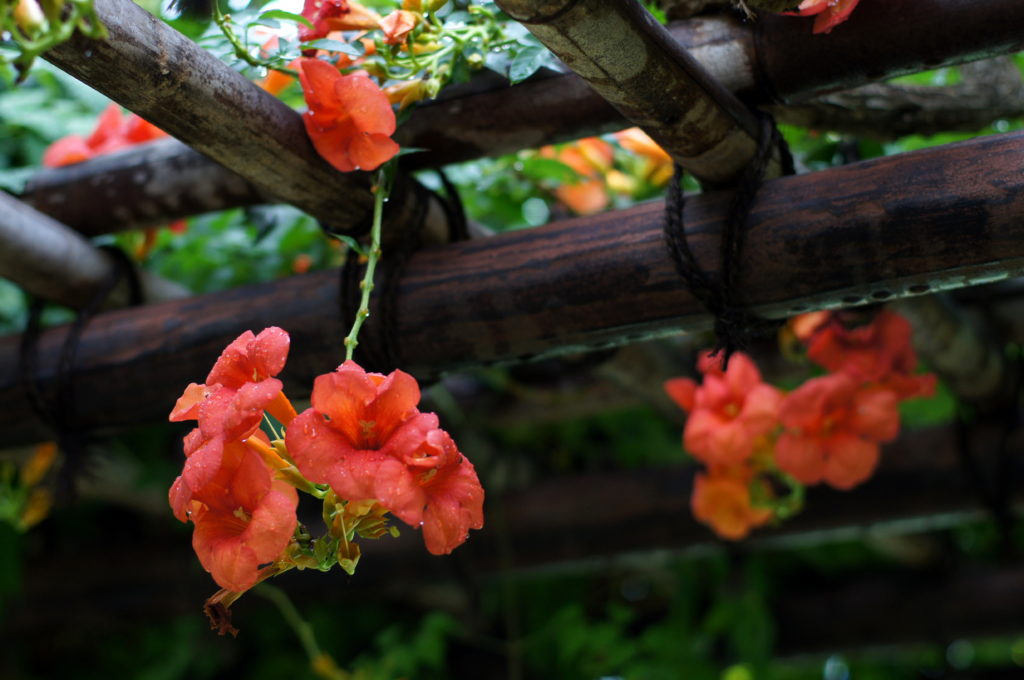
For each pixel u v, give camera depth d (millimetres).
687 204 1709
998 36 1646
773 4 1614
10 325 2062
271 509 1533
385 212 1744
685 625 2438
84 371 1833
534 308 1728
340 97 1662
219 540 1544
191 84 1634
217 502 1553
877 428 1850
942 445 2066
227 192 1808
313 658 2172
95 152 1897
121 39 1601
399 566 2201
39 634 2527
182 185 1815
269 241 2041
